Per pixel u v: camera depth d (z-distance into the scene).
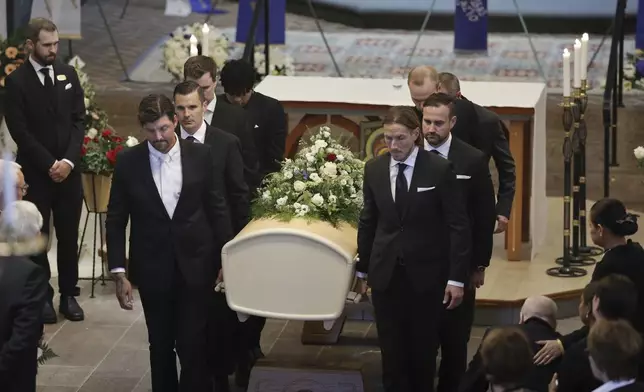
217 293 17.02
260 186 18.64
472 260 16.53
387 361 16.03
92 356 19.47
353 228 16.81
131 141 21.72
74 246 21.02
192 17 40.34
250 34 27.55
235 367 18.23
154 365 16.47
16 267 13.20
